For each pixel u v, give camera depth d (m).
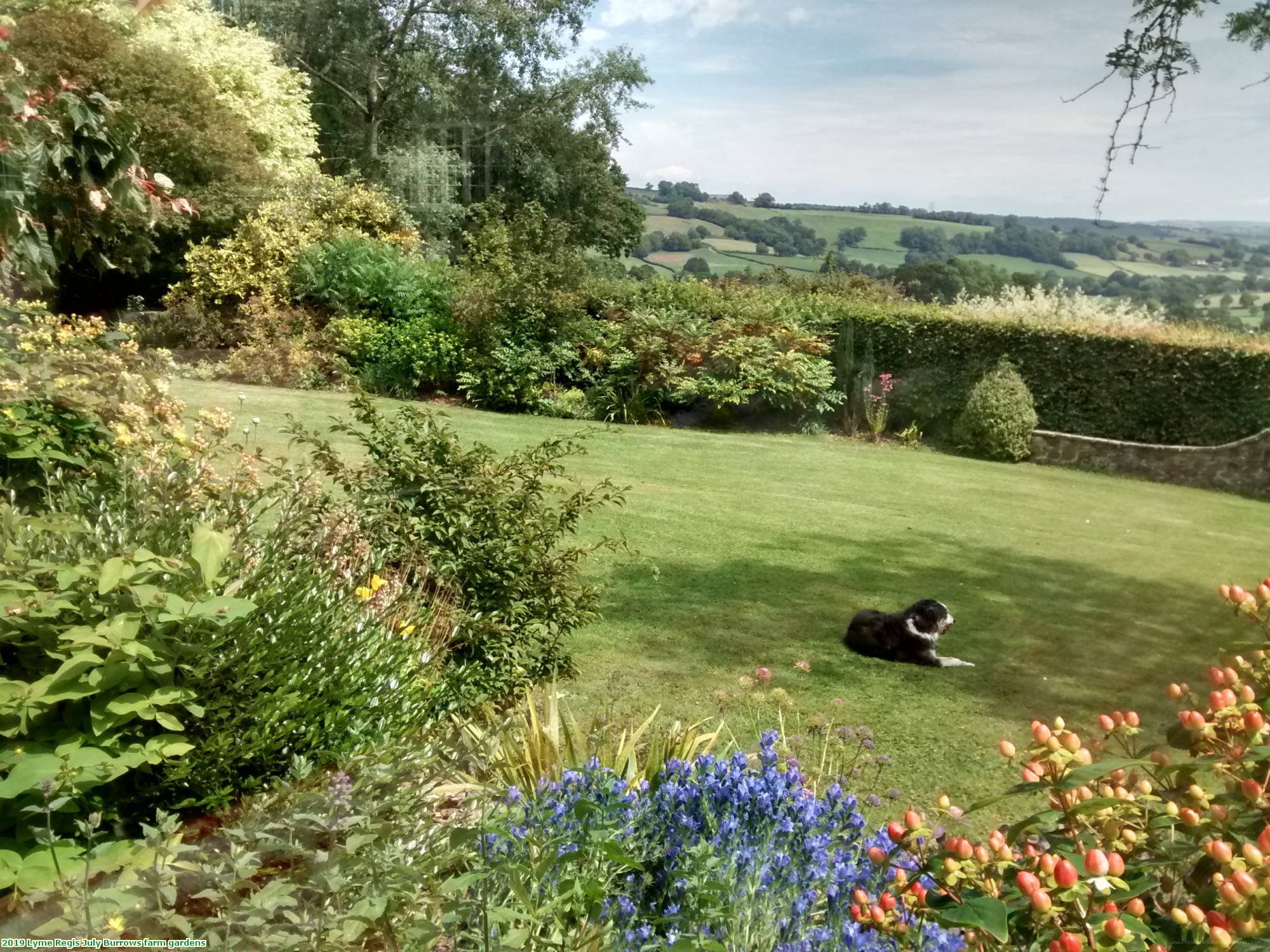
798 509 7.10
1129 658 3.62
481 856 1.92
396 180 16.52
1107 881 1.28
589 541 5.96
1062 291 9.94
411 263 12.57
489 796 2.38
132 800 2.05
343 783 1.94
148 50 10.37
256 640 2.32
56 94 3.70
